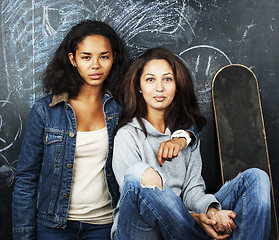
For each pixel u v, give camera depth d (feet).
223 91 6.72
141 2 6.61
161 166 4.86
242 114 6.71
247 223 4.51
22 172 5.38
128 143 5.20
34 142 5.35
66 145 5.31
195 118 5.77
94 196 5.42
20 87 6.55
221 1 6.81
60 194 5.27
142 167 4.41
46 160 5.32
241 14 6.86
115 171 5.20
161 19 6.68
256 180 4.57
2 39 6.47
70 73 5.51
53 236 5.31
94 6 6.53
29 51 6.50
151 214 4.25
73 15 6.51
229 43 6.87
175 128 5.69
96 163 5.44
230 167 6.57
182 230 4.37
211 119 6.92
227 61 6.88
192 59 6.82
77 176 5.40
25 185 5.31
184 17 6.74
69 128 5.34
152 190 4.20
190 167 5.61
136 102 5.49
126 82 5.55
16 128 6.59
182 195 5.68
